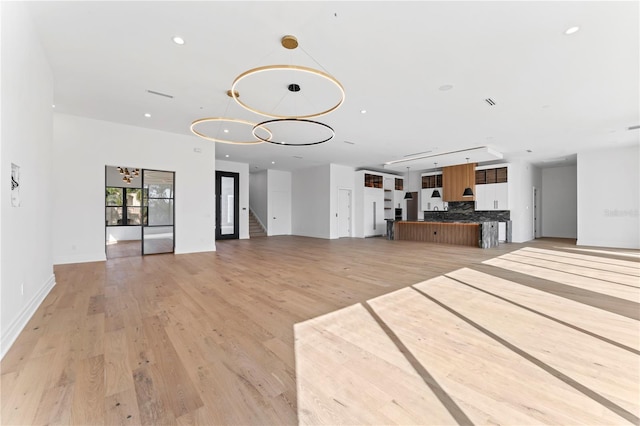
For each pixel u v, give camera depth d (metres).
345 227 11.72
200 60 3.61
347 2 2.58
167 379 1.89
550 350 2.25
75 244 5.84
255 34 3.07
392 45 3.24
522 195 9.81
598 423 1.48
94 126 5.98
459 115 5.50
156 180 7.06
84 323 2.81
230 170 10.72
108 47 3.34
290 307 3.29
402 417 1.54
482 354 2.20
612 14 2.69
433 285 4.21
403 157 9.69
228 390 1.78
